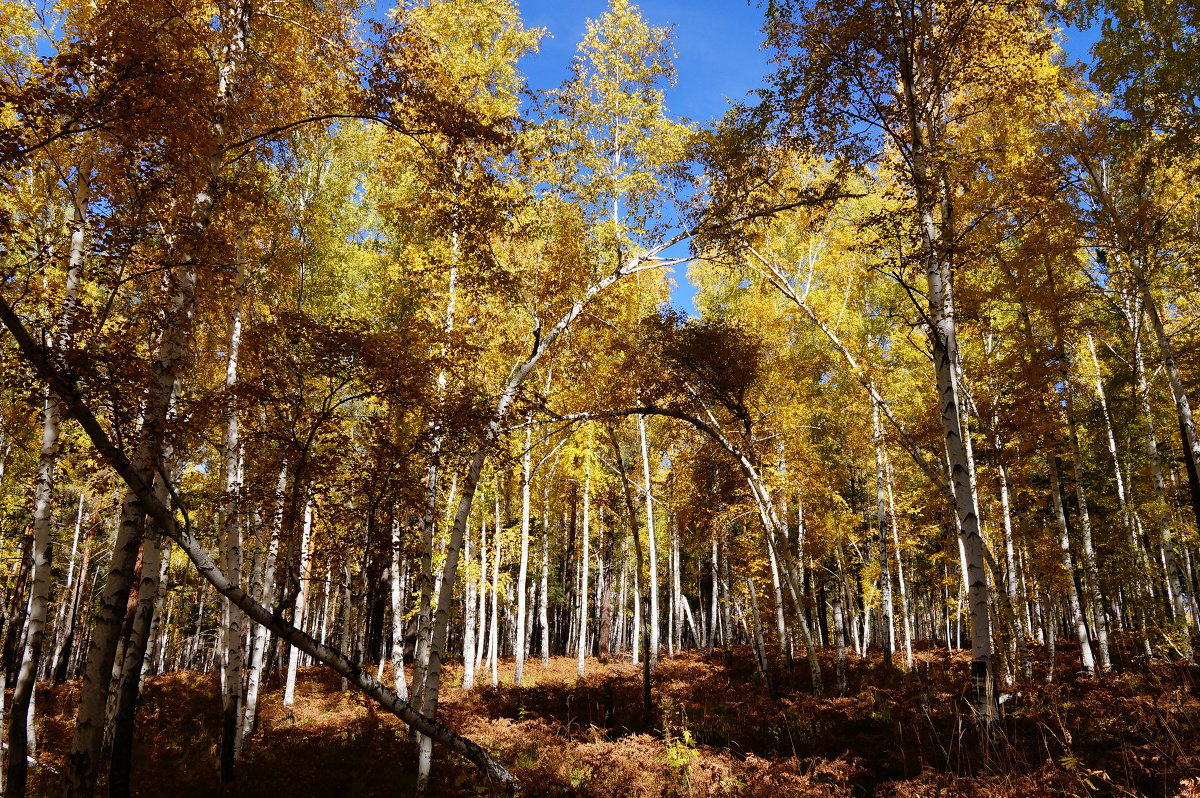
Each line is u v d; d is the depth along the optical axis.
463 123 7.91
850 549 23.69
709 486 16.62
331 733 11.06
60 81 4.77
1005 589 12.48
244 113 7.38
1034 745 6.78
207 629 28.36
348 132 13.39
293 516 6.72
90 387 4.82
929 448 12.73
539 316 11.09
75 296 6.44
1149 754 5.94
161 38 6.21
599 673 20.11
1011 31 7.94
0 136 4.43
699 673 17.91
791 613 21.44
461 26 12.16
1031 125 10.55
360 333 6.54
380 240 15.49
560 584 35.59
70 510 17.42
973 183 9.68
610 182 10.77
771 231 13.81
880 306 16.39
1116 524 16.33
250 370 6.70
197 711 13.70
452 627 34.84
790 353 17.06
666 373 12.88
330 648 4.36
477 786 6.95
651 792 6.92
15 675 16.98
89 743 5.08
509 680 19.42
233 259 7.92
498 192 9.50
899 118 8.39
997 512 14.10
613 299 12.47
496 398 9.82
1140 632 11.94
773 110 8.88
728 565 24.98
